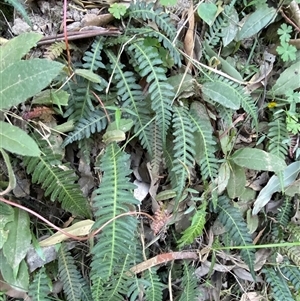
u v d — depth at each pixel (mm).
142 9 521
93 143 520
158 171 544
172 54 525
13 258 472
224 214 575
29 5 502
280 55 589
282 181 571
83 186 523
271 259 624
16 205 464
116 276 511
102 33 509
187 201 562
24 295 506
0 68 421
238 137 587
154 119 521
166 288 582
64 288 509
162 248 573
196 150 545
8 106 416
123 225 477
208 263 597
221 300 624
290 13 589
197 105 558
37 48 493
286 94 577
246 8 587
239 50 596
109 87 520
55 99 481
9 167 427
